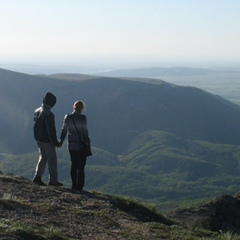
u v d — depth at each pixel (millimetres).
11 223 8984
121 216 12391
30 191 12945
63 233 9516
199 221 16141
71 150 14336
